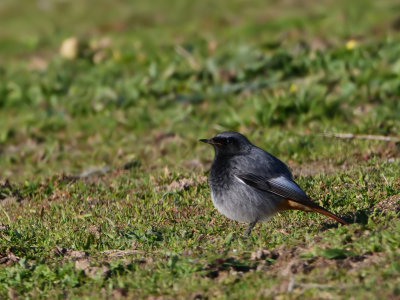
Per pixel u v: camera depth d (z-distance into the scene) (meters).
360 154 13.67
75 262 8.95
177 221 10.75
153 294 7.80
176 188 12.08
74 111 19.23
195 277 8.09
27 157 16.45
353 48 20.02
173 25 29.34
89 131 17.78
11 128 18.73
